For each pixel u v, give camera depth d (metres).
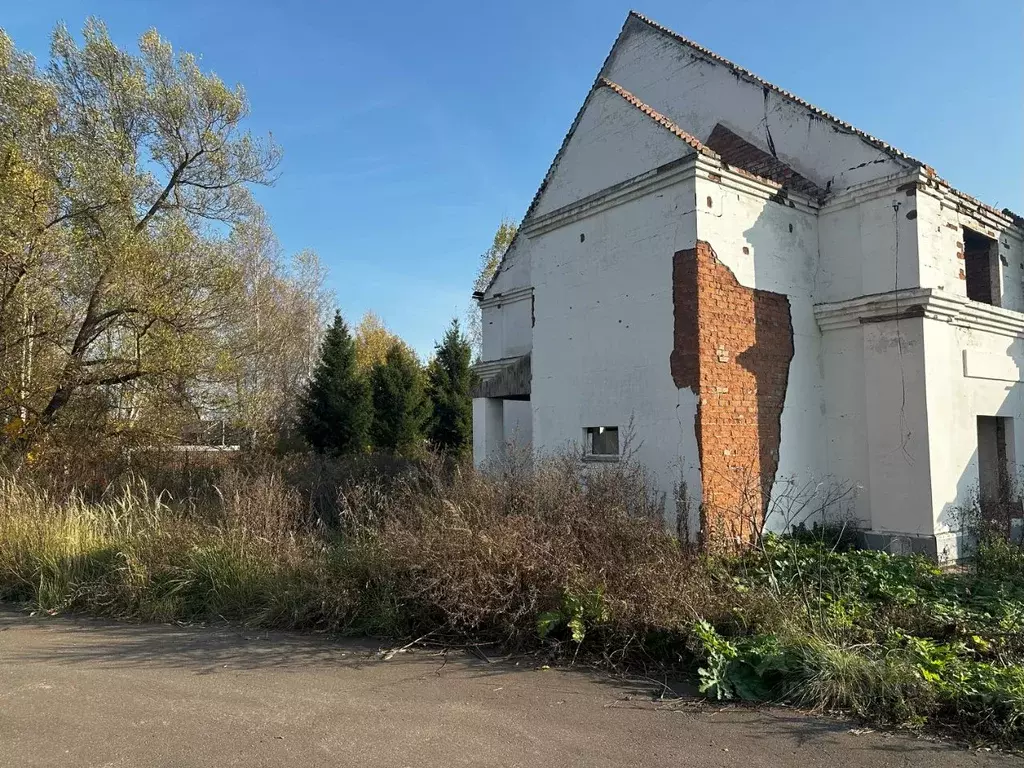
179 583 6.98
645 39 12.91
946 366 8.98
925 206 9.07
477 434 13.09
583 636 5.07
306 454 21.03
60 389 13.96
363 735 3.78
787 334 9.30
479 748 3.62
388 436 26.92
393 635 5.84
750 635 5.09
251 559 7.02
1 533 8.20
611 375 9.48
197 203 17.80
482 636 5.59
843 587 6.49
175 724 3.93
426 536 6.07
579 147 10.39
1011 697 3.93
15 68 14.18
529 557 5.54
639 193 9.18
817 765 3.47
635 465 8.27
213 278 14.30
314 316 36.50
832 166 9.86
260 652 5.46
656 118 9.15
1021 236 11.52
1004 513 9.06
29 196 12.21
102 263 13.05
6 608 7.27
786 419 9.14
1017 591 6.59
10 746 3.62
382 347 44.09
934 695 4.09
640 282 9.15
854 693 4.23
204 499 10.19
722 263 8.66
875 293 9.18
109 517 8.82
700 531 7.71
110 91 16.44
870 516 9.12
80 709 4.18
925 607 5.79
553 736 3.79
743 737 3.80
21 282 12.32
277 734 3.79
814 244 9.86
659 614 5.08
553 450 10.26
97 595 7.04
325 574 6.45
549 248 10.67
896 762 3.51
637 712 4.16
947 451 8.83
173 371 13.80
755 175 9.06
